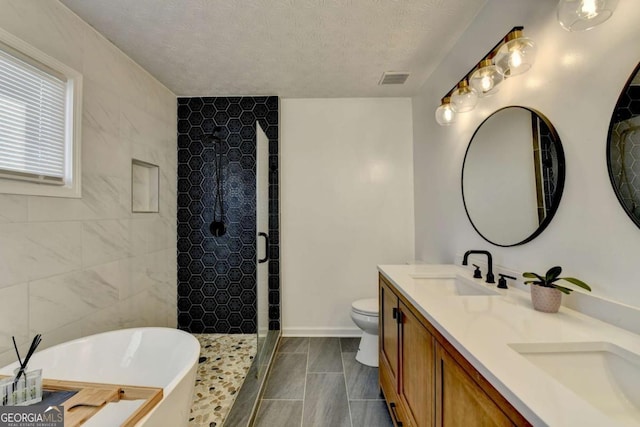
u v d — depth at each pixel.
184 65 2.24
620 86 0.89
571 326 0.90
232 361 2.31
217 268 2.83
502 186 1.46
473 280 1.51
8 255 1.31
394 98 2.88
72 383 1.06
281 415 1.71
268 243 2.59
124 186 2.07
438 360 0.97
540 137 1.21
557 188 1.12
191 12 1.65
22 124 1.38
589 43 0.99
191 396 1.28
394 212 2.90
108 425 1.31
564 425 0.48
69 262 1.61
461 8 1.64
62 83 1.59
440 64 2.22
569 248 1.08
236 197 2.84
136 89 2.21
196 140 2.83
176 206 2.81
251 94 2.79
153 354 1.60
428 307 1.08
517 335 0.83
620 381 0.75
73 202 1.64
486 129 1.61
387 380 1.68
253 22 1.74
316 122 2.90
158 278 2.51
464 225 1.88
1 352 1.28
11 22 1.31
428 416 1.06
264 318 2.40
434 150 2.36
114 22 1.72
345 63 2.23
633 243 0.86
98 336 1.53
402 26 1.79
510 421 0.60
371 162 2.90
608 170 0.92
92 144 1.78
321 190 2.90
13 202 1.33
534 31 1.25
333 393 1.92
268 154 2.77
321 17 1.70
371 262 2.89
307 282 2.89
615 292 0.91
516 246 1.39
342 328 2.87
